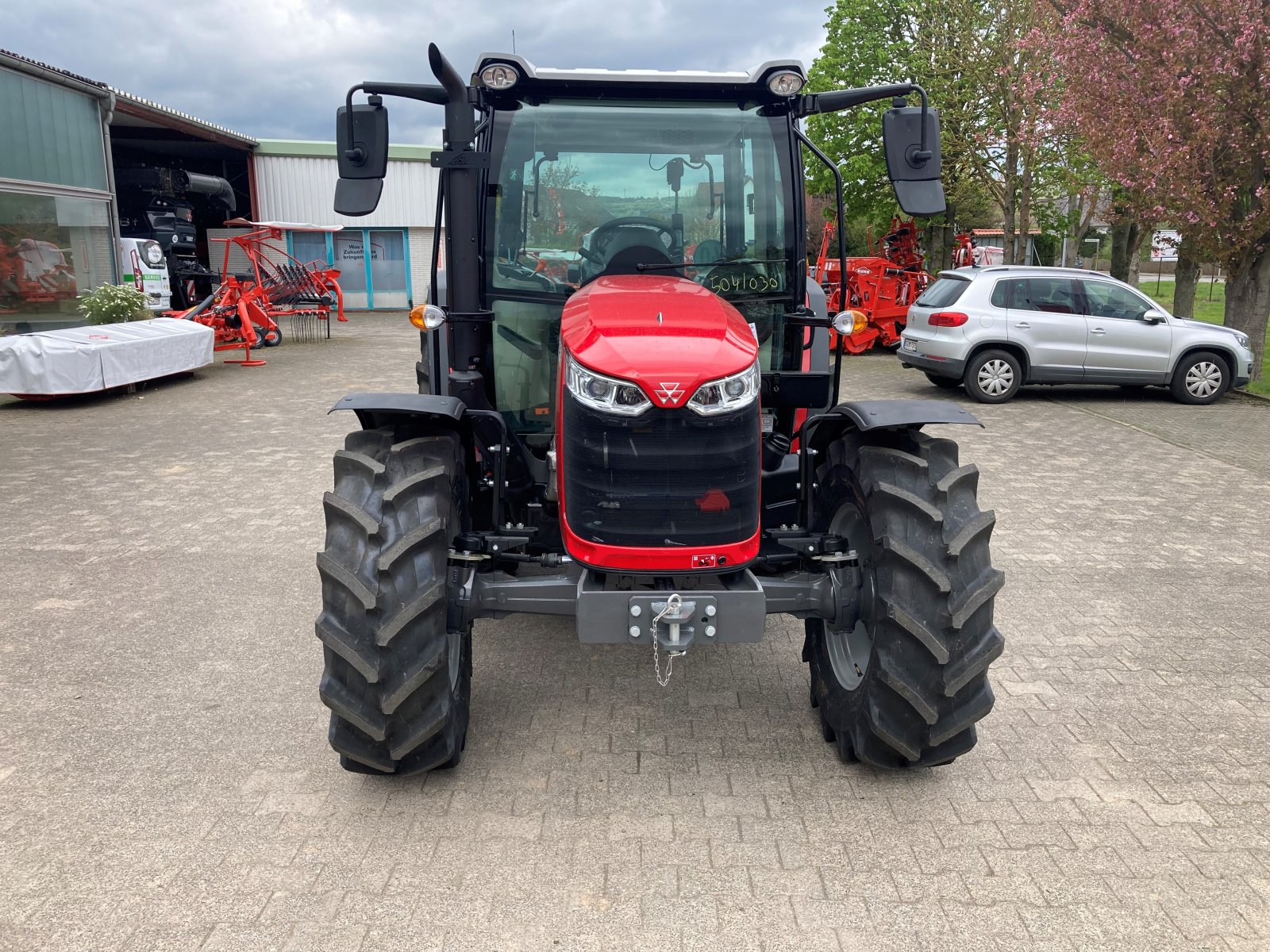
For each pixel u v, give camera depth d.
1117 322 11.46
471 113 3.37
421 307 4.22
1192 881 2.75
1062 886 2.71
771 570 3.66
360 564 2.92
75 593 5.04
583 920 2.55
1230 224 12.12
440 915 2.56
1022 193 17.95
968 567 3.05
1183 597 5.12
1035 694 3.96
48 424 9.84
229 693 3.90
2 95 13.18
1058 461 8.37
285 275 18.66
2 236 13.37
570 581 3.10
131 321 14.36
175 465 8.01
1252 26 10.54
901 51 18.80
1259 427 10.05
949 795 3.20
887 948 2.46
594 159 3.80
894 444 3.35
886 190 19.84
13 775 3.26
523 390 3.94
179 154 26.36
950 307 11.64
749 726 3.68
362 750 3.00
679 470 2.89
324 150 26.48
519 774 3.30
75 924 2.52
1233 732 3.65
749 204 3.88
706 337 2.98
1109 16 12.04
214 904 2.60
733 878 2.73
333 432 9.48
